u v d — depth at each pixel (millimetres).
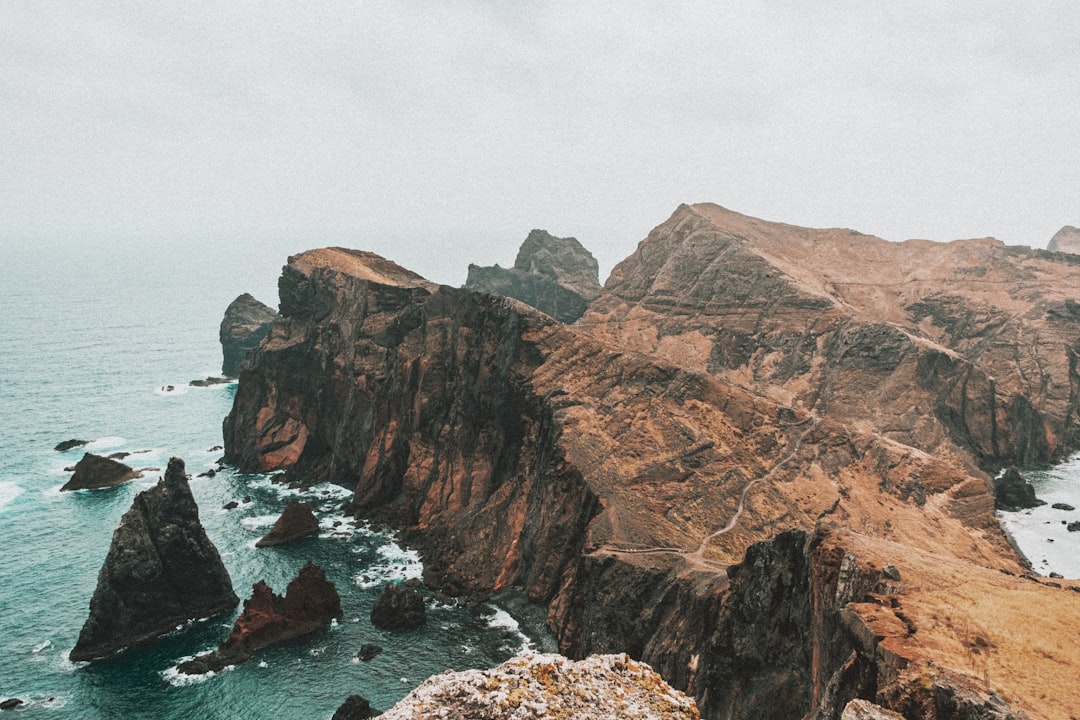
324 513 135000
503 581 107938
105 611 92375
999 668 34750
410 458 135500
